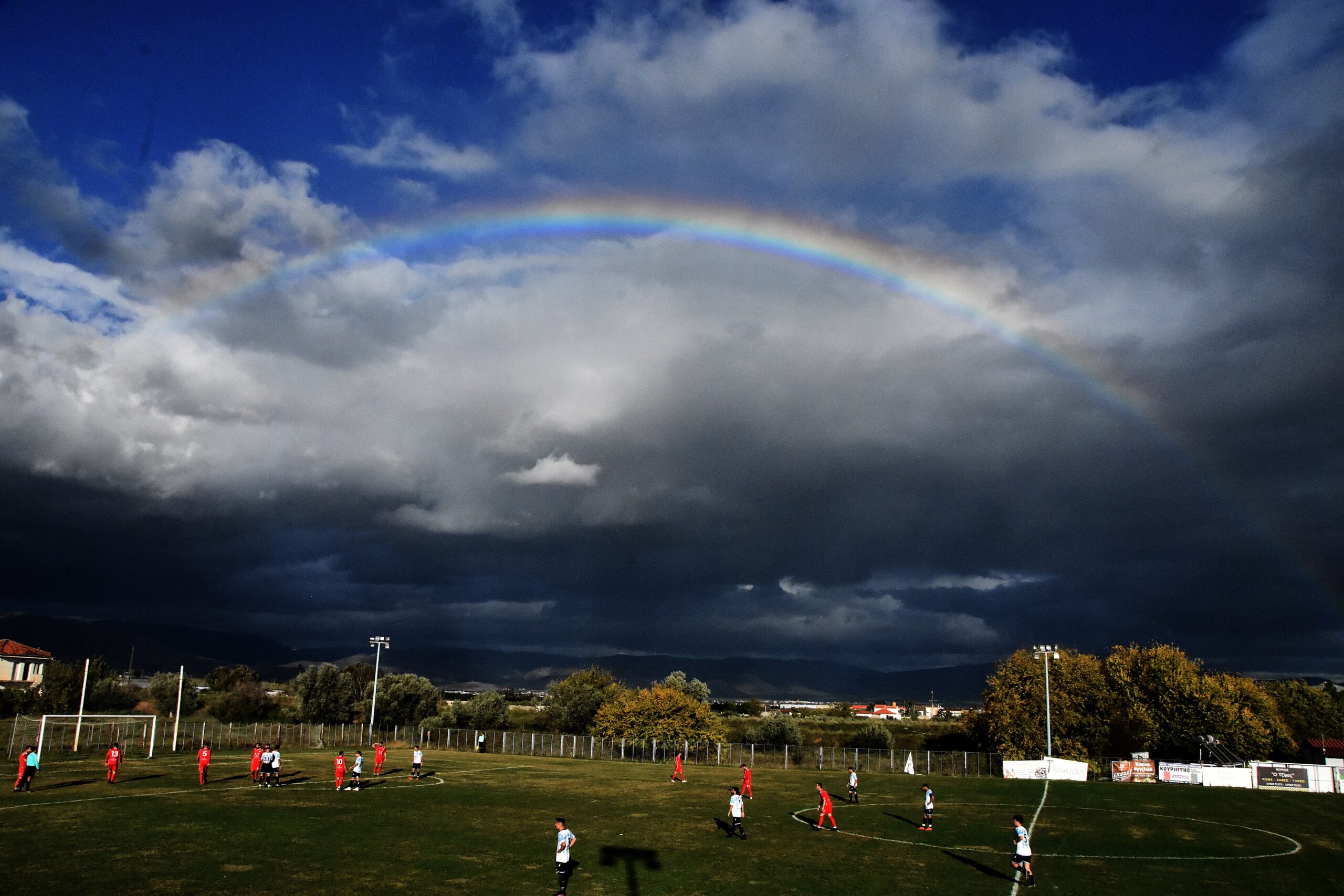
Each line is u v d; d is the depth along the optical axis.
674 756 109.62
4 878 32.34
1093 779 89.94
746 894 34.66
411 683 167.12
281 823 46.50
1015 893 36.34
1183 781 81.50
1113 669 107.38
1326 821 58.06
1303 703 132.00
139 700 164.62
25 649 171.62
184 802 52.59
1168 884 38.97
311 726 116.50
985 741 115.62
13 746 84.62
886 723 188.88
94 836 40.75
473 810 54.16
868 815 57.12
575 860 40.09
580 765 91.75
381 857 38.94
